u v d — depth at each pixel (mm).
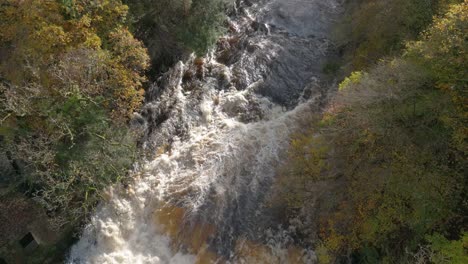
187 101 25656
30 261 19906
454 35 15867
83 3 19969
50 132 19203
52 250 20391
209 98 25875
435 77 16672
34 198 19297
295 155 21797
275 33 30078
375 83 17969
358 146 18531
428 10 20859
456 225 16703
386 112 17406
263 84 26547
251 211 21328
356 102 18312
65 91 18703
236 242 20609
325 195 19828
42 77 18922
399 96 16969
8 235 19625
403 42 21141
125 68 21031
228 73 27031
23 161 20031
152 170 22859
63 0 18984
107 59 19781
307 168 20828
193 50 26703
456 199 16672
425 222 16812
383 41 23031
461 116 15844
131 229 21359
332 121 20062
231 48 28734
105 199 21594
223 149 23438
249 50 28547
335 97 22281
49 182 19516
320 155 20484
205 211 21312
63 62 18547
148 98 25516
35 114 19391
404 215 17172
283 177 21672
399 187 16922
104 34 20906
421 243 17141
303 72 27281
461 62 15750
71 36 19312
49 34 18484
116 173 21078
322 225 20031
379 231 17812
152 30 25906
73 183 20219
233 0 30031
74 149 19500
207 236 20812
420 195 16531
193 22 26078
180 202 21703
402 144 17156
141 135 24094
